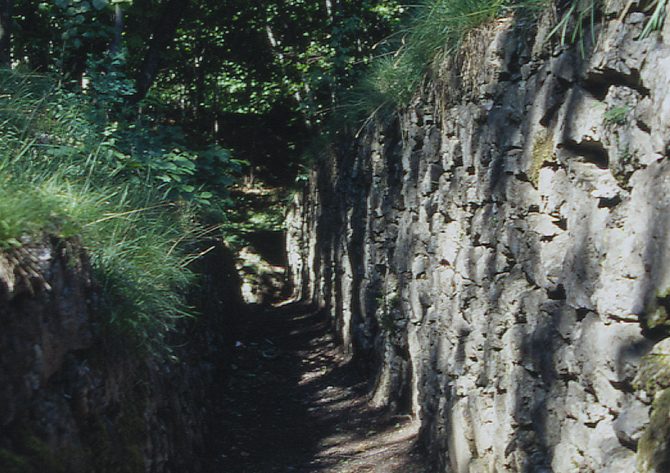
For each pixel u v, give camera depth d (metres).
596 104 2.84
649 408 2.39
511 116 3.61
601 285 2.73
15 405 2.45
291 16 14.34
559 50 3.11
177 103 18.06
